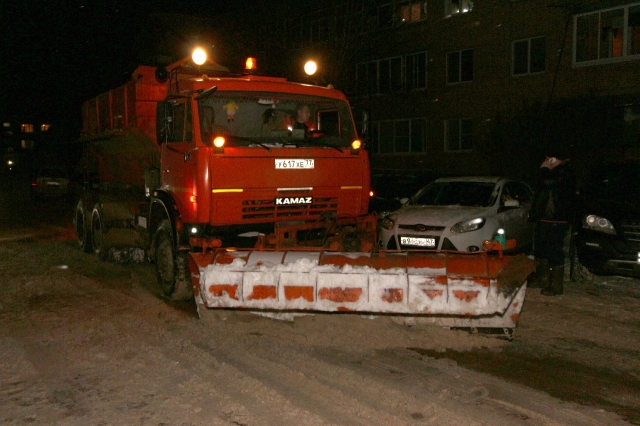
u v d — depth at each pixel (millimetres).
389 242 9234
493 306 5410
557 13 23250
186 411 4312
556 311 7105
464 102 27047
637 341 6000
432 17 27969
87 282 8922
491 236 8797
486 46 25922
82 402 4512
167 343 5898
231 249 6305
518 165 19969
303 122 7820
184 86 7301
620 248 8000
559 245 7812
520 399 4559
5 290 8359
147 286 8656
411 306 5539
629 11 21078
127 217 9688
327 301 5691
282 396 4551
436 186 10383
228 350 5648
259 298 5832
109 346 5840
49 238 14328
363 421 4137
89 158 11961
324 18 21609
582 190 9328
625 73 21375
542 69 24078
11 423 4168
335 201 7723
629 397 4633
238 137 7070
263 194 7074
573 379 4988
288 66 21000
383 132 30984
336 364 5266
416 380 4914
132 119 9008
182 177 7141
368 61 30984
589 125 18641
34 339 6102
